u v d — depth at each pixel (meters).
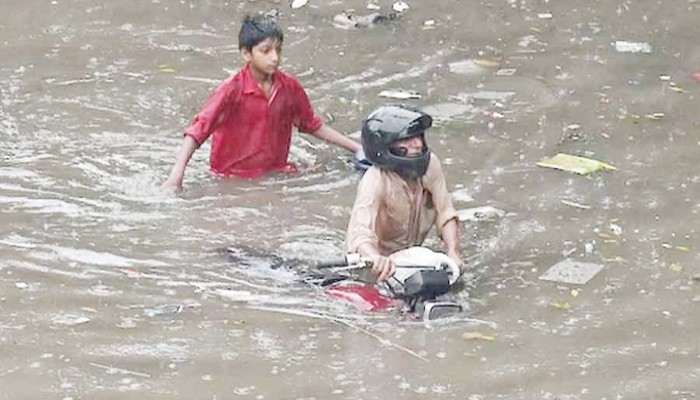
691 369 16.92
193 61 29.70
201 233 20.89
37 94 27.30
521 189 22.67
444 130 25.48
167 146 24.80
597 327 18.02
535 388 16.42
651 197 22.33
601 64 29.39
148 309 18.33
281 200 22.33
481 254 20.20
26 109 26.44
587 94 27.53
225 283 19.16
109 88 27.78
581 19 32.44
